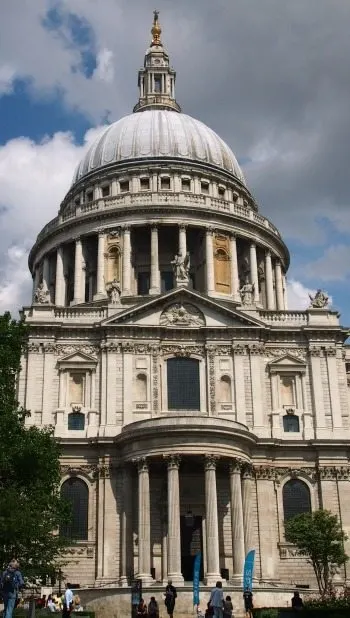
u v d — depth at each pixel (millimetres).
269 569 66688
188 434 64188
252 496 69188
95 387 72688
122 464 68125
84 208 97250
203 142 106375
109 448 69438
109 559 65938
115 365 73000
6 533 47812
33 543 50781
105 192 102625
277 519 69625
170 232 95625
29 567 50438
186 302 75812
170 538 61344
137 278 93875
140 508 63562
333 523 63031
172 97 120062
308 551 62906
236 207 98062
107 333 73875
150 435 64750
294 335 76438
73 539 63281
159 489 68312
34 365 72812
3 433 52219
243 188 106875
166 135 104812
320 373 75250
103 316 75938
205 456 64125
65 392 72438
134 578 62000
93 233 94562
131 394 71938
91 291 95062
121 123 109812
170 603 51750
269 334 76125
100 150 106438
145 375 73125
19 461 51531
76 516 68438
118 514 67500
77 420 71562
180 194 96188
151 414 71438
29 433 54375
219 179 103188
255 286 95188
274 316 78000
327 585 61750
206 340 74750
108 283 91125
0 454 50875
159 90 119875
